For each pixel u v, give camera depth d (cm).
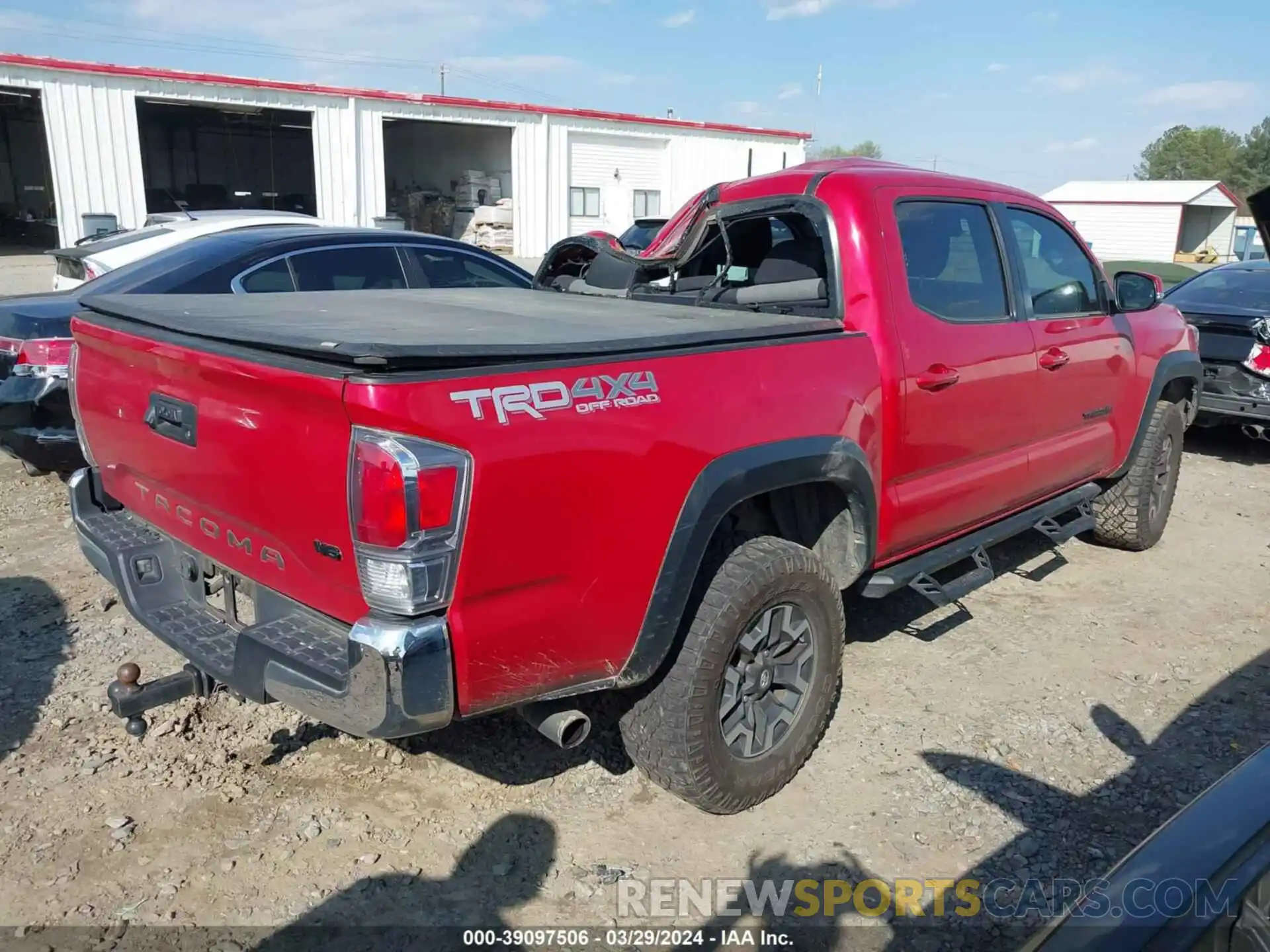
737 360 300
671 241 462
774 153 3325
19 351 592
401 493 223
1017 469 441
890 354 355
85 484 354
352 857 302
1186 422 610
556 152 2898
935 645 461
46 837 306
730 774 315
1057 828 325
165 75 2217
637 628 278
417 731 239
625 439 263
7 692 391
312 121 2456
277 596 277
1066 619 495
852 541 357
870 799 339
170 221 869
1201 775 357
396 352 224
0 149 3466
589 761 358
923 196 388
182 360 273
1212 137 9788
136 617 319
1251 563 587
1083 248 489
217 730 370
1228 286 904
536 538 248
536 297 450
